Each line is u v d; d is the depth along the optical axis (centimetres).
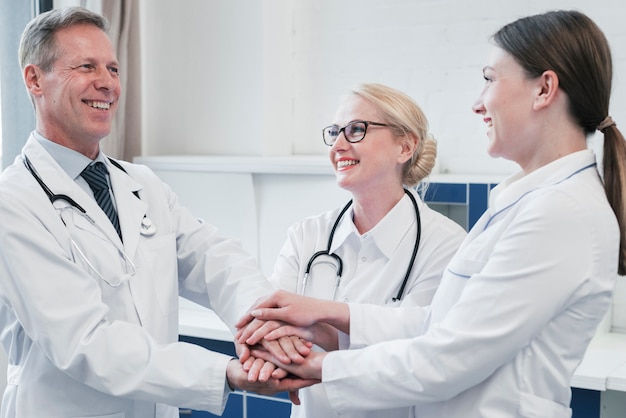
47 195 157
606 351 237
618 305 266
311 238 183
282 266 183
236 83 330
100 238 160
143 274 165
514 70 127
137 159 305
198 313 278
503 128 129
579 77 123
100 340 148
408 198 176
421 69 311
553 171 126
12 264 147
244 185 283
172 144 347
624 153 126
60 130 163
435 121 310
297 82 338
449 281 136
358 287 171
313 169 270
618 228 124
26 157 162
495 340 121
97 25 164
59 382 155
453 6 303
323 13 328
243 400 251
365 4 319
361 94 172
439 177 267
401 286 168
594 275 119
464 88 304
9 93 292
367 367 134
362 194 173
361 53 322
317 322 162
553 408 125
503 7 294
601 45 125
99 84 160
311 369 149
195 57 338
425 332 144
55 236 154
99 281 158
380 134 169
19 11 293
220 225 289
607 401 217
